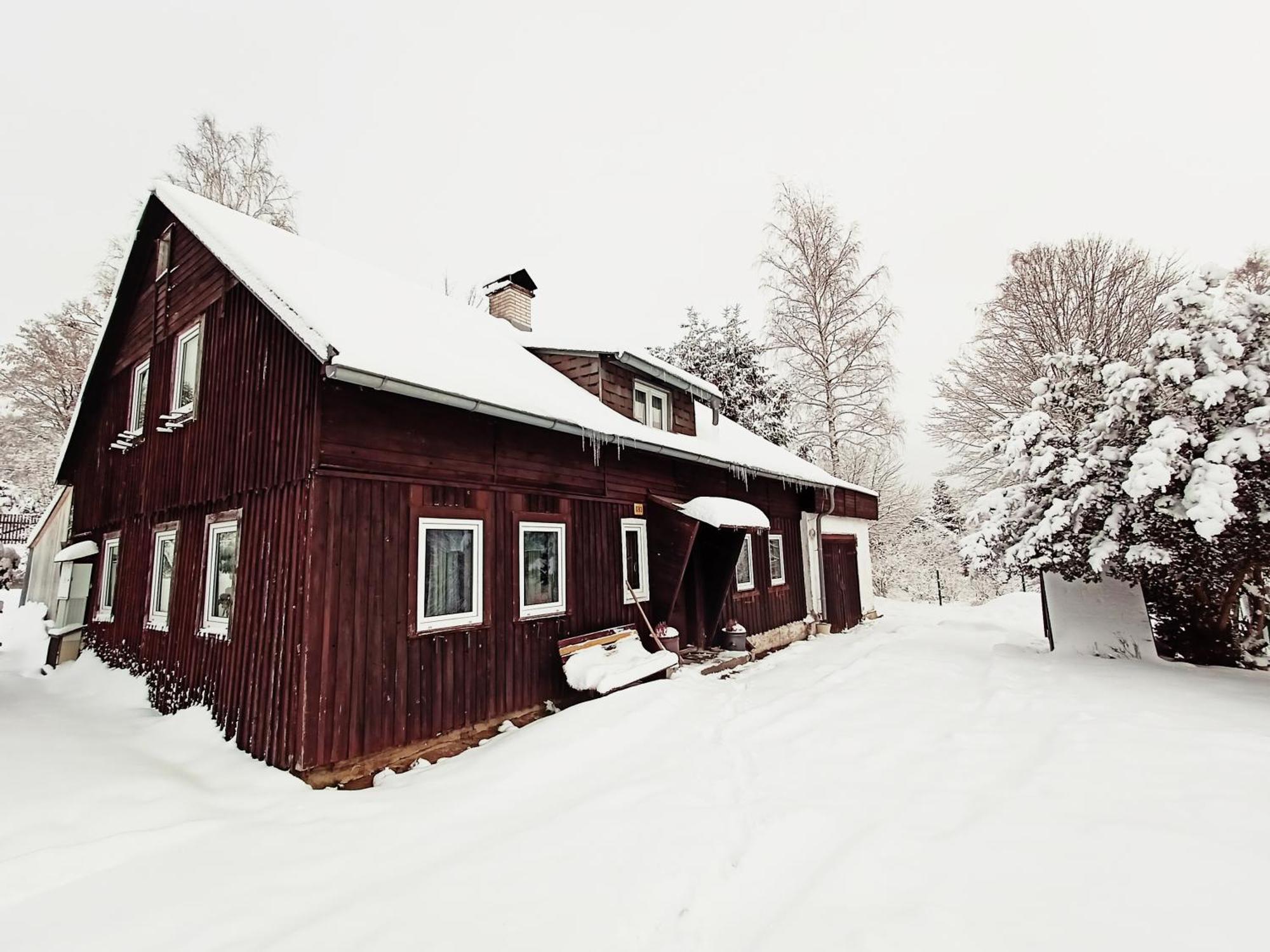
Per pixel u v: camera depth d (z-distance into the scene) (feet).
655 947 8.62
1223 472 20.20
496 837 11.81
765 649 35.81
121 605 25.93
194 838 11.62
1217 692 20.17
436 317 28.25
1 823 11.43
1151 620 28.78
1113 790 12.64
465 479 19.61
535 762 15.23
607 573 25.26
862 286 66.18
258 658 16.66
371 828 12.17
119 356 30.68
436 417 19.01
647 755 16.25
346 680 15.72
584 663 21.67
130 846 11.02
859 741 16.99
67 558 29.48
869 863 10.30
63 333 67.92
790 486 42.19
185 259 25.39
